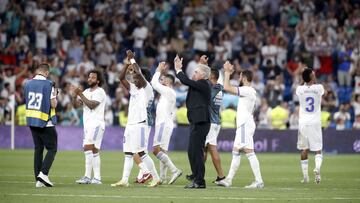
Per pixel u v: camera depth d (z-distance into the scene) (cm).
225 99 6794
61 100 7138
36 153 3497
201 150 3450
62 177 4112
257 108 7206
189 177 3788
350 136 6600
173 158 5794
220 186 3678
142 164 3547
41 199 2978
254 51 8056
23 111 6906
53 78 7400
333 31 8294
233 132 6612
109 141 6719
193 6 8544
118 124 7056
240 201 2972
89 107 3712
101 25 8206
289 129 6631
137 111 3500
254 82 7506
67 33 8144
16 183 3678
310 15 8469
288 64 7962
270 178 4278
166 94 3794
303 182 4003
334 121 7175
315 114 3953
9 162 5100
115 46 8094
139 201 2938
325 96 7350
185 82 3375
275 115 6919
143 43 8112
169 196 3114
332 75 8056
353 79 7950
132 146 3506
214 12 8506
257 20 8469
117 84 7562
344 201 3017
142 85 3500
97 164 3769
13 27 8144
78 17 8244
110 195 3134
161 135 3781
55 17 8200
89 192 3247
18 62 7875
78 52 7894
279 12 8506
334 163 5525
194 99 3409
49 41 8150
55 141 3497
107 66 7862
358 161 5722
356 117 7012
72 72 7481
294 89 7506
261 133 6669
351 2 8612
